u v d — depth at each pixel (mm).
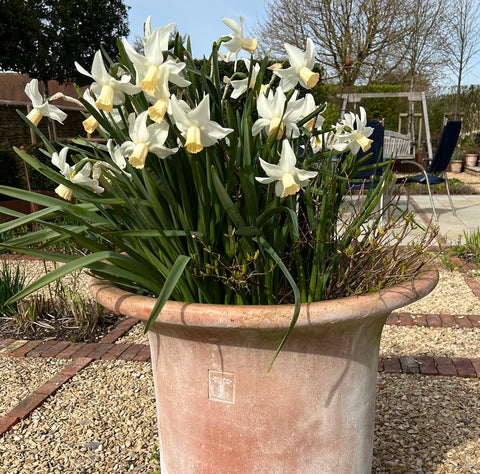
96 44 9359
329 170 1350
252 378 1209
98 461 1919
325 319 1094
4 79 11016
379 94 8961
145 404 2307
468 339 2908
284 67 1349
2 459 1945
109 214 1366
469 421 2080
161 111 977
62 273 1058
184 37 1373
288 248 1426
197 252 1195
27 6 8031
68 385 2508
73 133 10992
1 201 6340
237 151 1229
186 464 1374
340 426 1298
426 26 15875
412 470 1792
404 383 2414
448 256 4590
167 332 1263
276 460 1267
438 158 5793
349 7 15625
